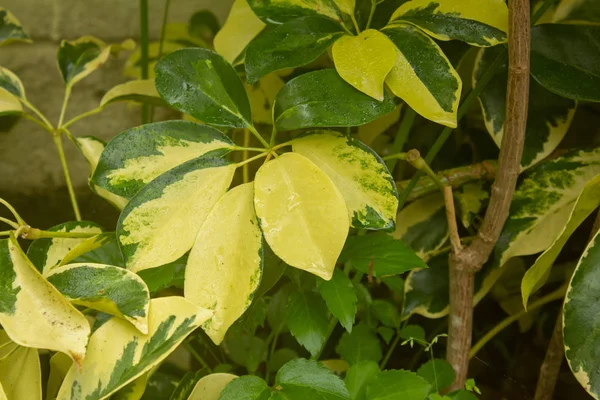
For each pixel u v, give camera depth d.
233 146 0.87
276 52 0.87
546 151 0.96
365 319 1.05
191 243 0.84
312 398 0.85
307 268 0.82
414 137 1.09
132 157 0.85
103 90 1.30
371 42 0.86
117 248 0.93
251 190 0.85
